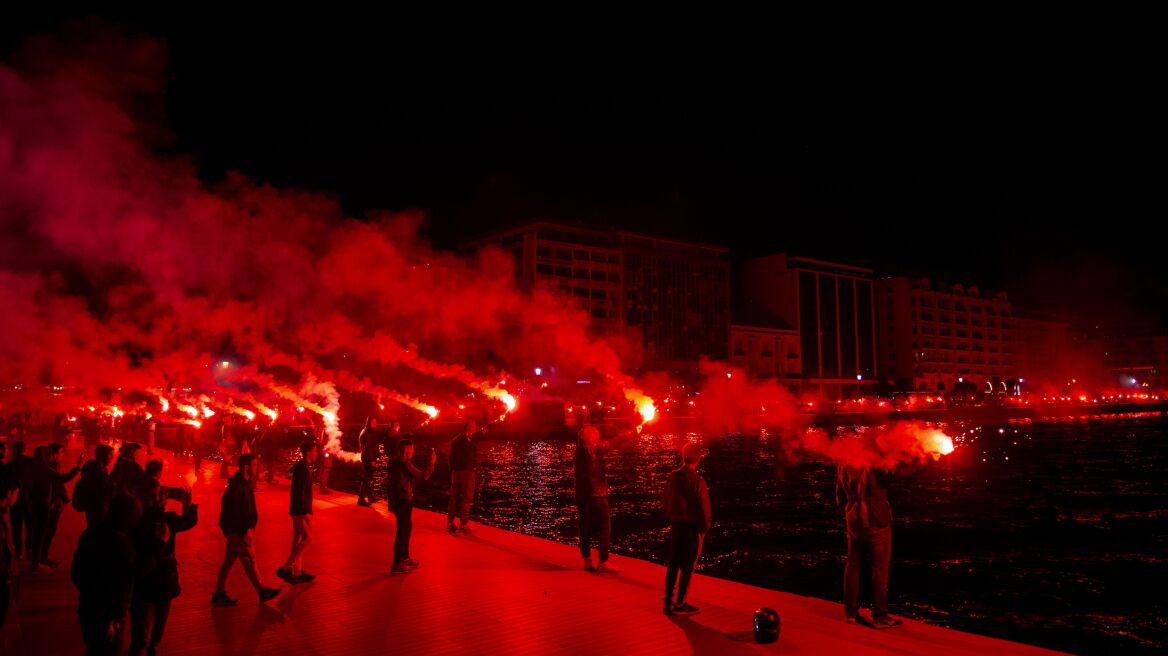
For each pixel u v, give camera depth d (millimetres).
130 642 5605
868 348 130875
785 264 121750
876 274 141125
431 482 29219
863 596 12766
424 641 7172
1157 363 169625
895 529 19719
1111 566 15188
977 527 20000
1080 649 10391
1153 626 11320
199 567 10312
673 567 8055
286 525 13711
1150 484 29672
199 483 20766
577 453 10438
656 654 6828
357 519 14594
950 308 144375
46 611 8141
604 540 10219
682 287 104375
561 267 92562
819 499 25172
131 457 9500
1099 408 110875
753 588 9320
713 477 31828
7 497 8664
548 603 8469
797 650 6914
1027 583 13891
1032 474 33594
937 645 7039
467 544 12023
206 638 7246
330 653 6840
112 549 5238
